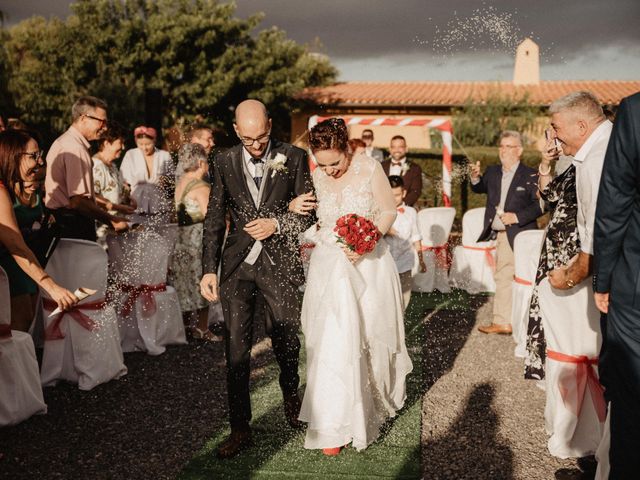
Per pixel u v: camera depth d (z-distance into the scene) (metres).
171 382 4.73
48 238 4.41
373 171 3.62
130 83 23.30
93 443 3.69
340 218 3.43
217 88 23.72
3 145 3.89
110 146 5.79
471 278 8.02
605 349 2.72
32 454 3.55
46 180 4.73
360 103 22.14
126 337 5.50
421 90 23.86
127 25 23.72
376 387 3.65
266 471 3.30
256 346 5.63
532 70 21.42
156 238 5.43
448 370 5.02
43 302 4.61
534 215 5.73
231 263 3.60
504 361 5.26
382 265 3.71
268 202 3.58
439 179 14.30
